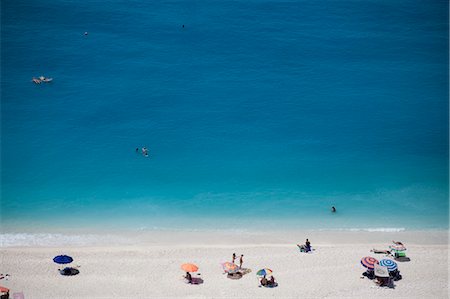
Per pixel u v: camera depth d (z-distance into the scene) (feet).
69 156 222.28
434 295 143.02
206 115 251.80
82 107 253.24
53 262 155.53
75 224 183.52
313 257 162.61
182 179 211.61
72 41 297.33
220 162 222.28
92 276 148.66
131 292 141.18
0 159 218.38
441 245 173.17
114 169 215.92
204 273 151.94
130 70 279.90
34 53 287.28
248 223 186.80
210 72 282.15
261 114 254.27
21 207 192.54
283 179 213.87
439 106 265.34
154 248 165.99
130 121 245.86
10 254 159.53
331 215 193.06
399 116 257.55
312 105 262.06
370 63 294.66
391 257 164.14
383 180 215.51
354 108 261.65
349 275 152.66
